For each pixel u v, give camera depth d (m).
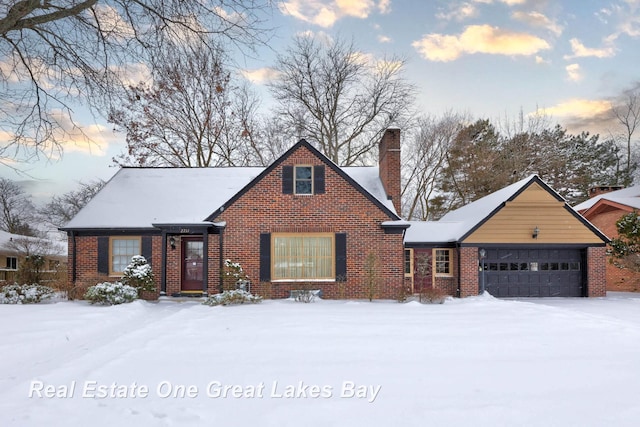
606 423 4.30
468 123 34.53
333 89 31.66
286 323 9.74
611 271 21.97
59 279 17.02
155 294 15.73
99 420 4.38
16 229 40.53
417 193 33.25
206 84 27.28
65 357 6.95
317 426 4.22
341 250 15.51
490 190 33.44
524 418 4.41
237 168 19.47
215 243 15.55
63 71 11.97
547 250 17.80
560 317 10.70
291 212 15.62
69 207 37.94
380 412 4.57
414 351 7.18
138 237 16.19
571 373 5.96
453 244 17.88
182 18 10.91
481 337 8.29
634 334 8.61
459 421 4.34
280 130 31.81
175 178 18.70
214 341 7.91
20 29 11.16
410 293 15.88
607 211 22.98
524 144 35.66
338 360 6.60
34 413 4.56
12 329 8.70
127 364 6.38
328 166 15.76
